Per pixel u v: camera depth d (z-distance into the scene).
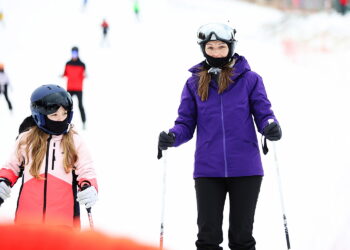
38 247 6.11
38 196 9.07
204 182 9.51
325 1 85.44
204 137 9.69
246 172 9.41
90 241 6.41
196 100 9.92
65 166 9.23
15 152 9.48
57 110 9.23
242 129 9.59
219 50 9.70
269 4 85.25
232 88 9.75
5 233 6.14
